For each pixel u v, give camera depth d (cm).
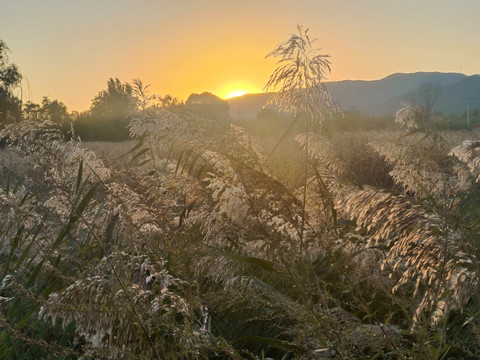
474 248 222
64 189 387
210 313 333
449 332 279
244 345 327
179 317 320
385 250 307
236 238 325
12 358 323
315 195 332
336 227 312
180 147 335
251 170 284
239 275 312
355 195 248
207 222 317
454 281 220
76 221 371
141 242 322
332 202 314
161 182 368
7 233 417
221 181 293
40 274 400
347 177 416
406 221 228
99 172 400
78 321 230
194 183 329
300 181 359
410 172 294
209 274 314
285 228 279
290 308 237
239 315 337
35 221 403
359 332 250
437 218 226
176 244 326
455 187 348
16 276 391
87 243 397
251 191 281
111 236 331
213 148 299
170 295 230
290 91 261
